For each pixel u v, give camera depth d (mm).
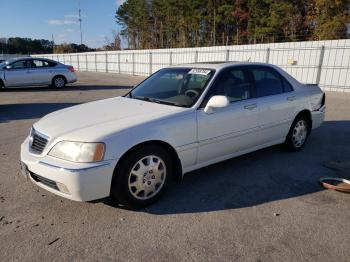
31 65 15250
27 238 2963
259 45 18484
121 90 15578
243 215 3383
